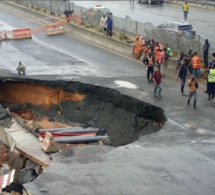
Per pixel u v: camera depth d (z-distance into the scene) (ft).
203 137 60.54
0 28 142.72
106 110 78.07
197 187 48.57
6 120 73.31
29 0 170.91
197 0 166.30
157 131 64.18
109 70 93.45
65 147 68.39
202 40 92.27
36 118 82.38
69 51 112.88
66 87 84.38
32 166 58.90
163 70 92.53
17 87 88.17
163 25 112.47
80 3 185.26
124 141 69.31
